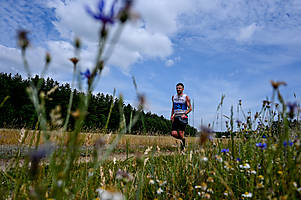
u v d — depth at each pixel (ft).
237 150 8.01
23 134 4.70
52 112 2.60
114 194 3.97
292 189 4.38
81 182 4.04
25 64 2.49
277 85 3.43
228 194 5.75
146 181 6.75
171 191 7.27
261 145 5.65
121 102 3.43
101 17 1.73
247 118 8.14
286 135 4.01
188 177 7.23
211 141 6.90
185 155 9.37
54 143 3.24
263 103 6.02
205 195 5.41
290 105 3.71
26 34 2.45
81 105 2.19
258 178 5.78
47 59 2.68
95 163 2.91
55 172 3.30
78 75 2.33
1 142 18.81
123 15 1.67
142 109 3.10
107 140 3.92
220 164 6.48
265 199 4.66
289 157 4.72
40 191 2.69
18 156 4.59
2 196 4.64
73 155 2.42
